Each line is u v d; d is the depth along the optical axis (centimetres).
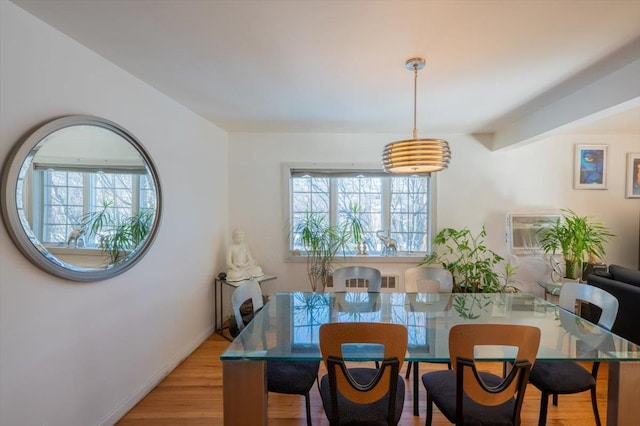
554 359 146
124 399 202
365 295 256
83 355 173
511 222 361
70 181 163
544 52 178
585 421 195
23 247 139
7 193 134
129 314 208
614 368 147
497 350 154
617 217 370
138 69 201
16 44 138
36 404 147
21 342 141
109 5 136
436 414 202
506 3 134
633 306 231
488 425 136
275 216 377
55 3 135
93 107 178
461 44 169
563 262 351
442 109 280
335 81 219
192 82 222
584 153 370
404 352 134
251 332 181
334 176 378
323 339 134
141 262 220
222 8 138
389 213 387
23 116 141
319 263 371
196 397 221
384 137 376
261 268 374
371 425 136
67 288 163
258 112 293
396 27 153
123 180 200
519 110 283
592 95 222
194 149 296
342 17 145
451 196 376
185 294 280
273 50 176
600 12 140
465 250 362
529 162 372
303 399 221
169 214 254
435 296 253
